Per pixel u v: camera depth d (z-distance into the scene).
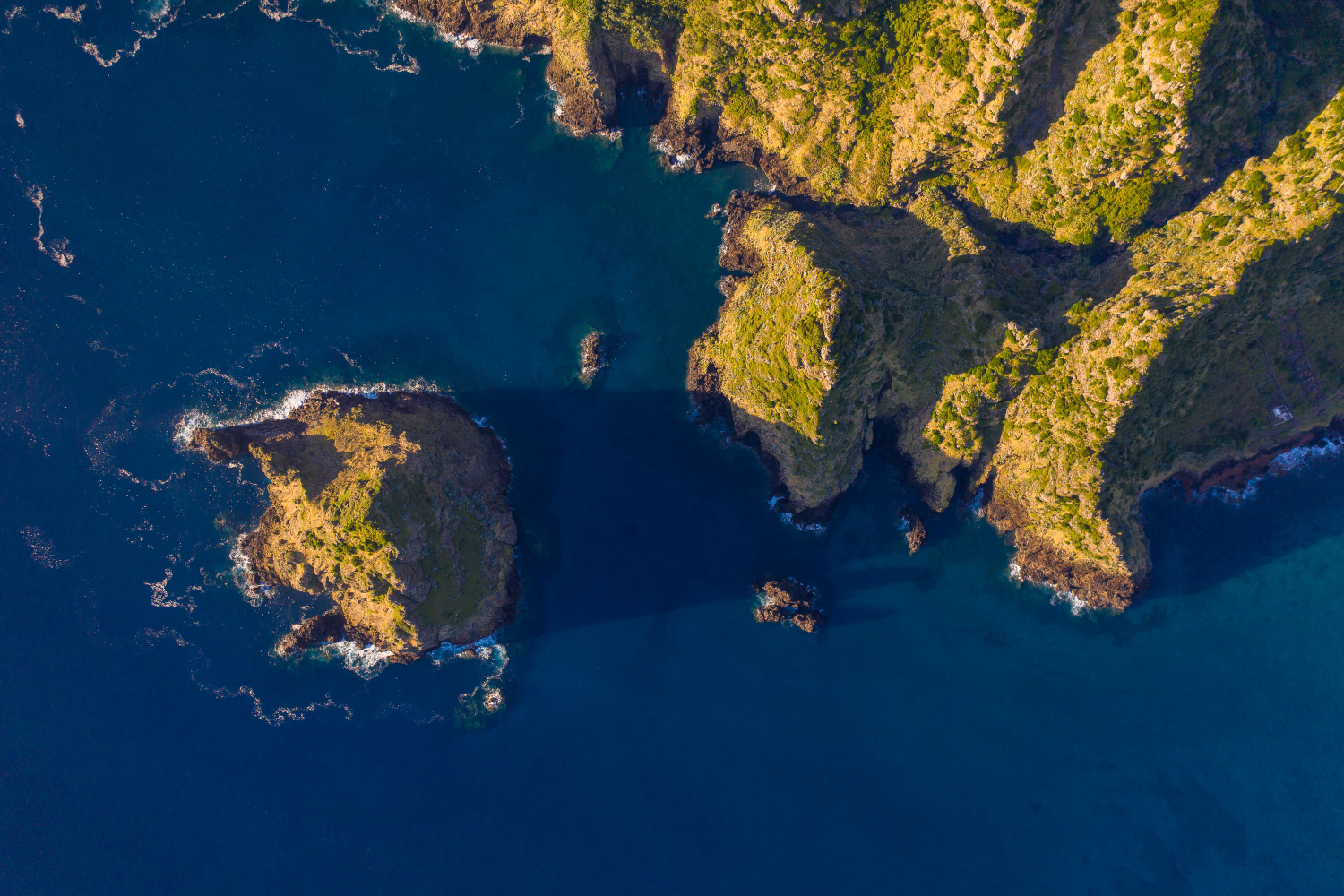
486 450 74.94
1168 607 73.31
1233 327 63.91
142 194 76.56
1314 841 69.81
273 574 73.12
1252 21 58.03
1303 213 59.91
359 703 73.94
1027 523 72.62
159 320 76.25
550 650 74.38
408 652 71.62
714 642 74.12
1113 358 61.81
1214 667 72.69
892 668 73.75
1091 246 68.81
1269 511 73.81
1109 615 73.31
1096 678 73.12
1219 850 70.62
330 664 74.19
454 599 70.38
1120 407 62.12
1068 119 64.00
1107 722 72.62
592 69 73.56
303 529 67.88
